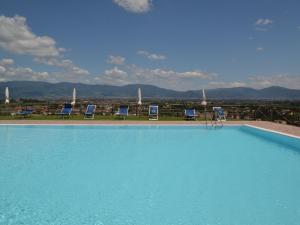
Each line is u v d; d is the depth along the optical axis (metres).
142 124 14.28
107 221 4.48
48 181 6.37
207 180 6.51
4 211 4.82
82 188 5.94
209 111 17.58
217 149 9.96
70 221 4.47
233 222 4.45
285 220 4.50
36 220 4.49
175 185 6.16
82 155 8.95
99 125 13.94
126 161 8.21
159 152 9.46
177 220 4.52
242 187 6.02
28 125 13.85
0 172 7.06
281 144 10.87
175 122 15.34
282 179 6.57
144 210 4.88
